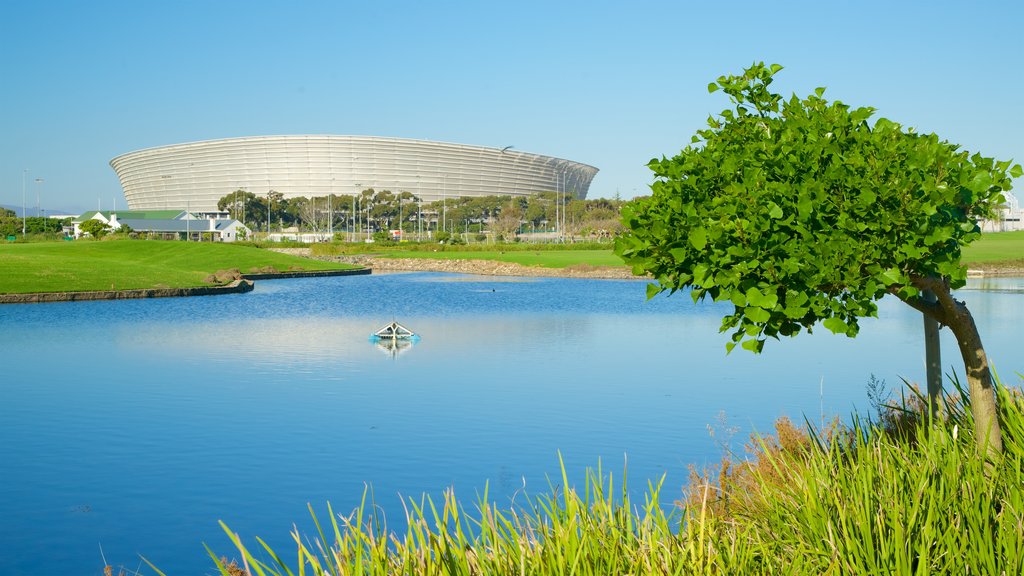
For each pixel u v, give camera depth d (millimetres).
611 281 78625
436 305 50969
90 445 15250
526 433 16031
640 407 18484
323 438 15711
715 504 5941
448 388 21250
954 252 5211
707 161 5348
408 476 13242
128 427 16750
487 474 13328
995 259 83062
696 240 4996
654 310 47094
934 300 5922
